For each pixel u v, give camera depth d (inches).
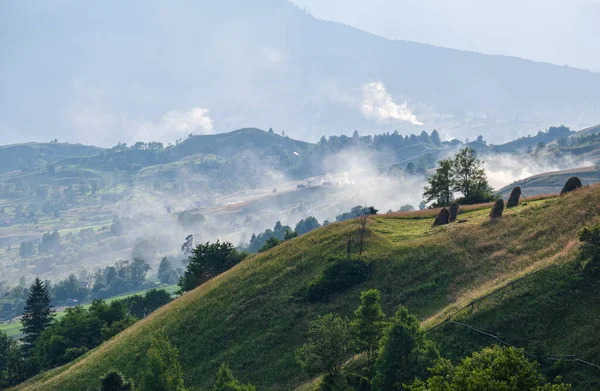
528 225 2967.5
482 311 2160.4
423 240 3238.2
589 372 1732.3
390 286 2881.4
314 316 2851.9
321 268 3277.6
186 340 3011.8
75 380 3036.4
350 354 2377.0
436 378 1493.6
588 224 2669.8
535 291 2159.2
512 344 1950.1
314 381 2333.9
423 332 1994.3
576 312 1984.5
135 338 3292.3
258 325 2938.0
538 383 1412.4
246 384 2503.7
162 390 2229.3
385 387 1865.2
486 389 1359.5
